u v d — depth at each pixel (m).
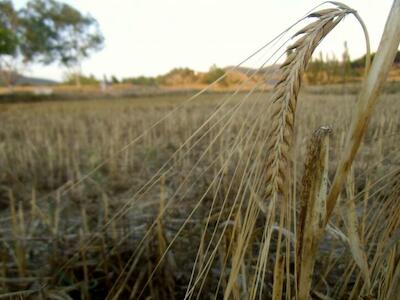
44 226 2.12
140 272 1.34
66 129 6.59
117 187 2.99
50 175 3.56
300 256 0.64
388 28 0.50
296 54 0.52
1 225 2.28
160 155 4.40
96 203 2.59
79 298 1.43
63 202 2.64
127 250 1.57
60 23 37.78
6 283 1.44
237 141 0.54
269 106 0.54
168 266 1.35
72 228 2.03
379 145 1.57
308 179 0.60
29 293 1.29
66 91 38.03
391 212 0.78
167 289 1.32
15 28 35.25
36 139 5.66
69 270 1.50
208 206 1.99
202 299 1.29
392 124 1.55
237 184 1.88
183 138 5.17
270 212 0.59
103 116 10.15
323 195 0.58
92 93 35.62
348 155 0.55
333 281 1.28
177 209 2.05
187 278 1.42
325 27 0.50
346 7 0.51
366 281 0.72
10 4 34.12
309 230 0.60
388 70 0.51
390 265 0.75
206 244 1.53
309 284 0.63
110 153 4.05
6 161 3.78
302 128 2.81
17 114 12.91
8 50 28.31
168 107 14.07
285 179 0.58
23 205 2.68
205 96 14.89
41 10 36.19
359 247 0.71
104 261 1.45
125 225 1.81
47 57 38.72
